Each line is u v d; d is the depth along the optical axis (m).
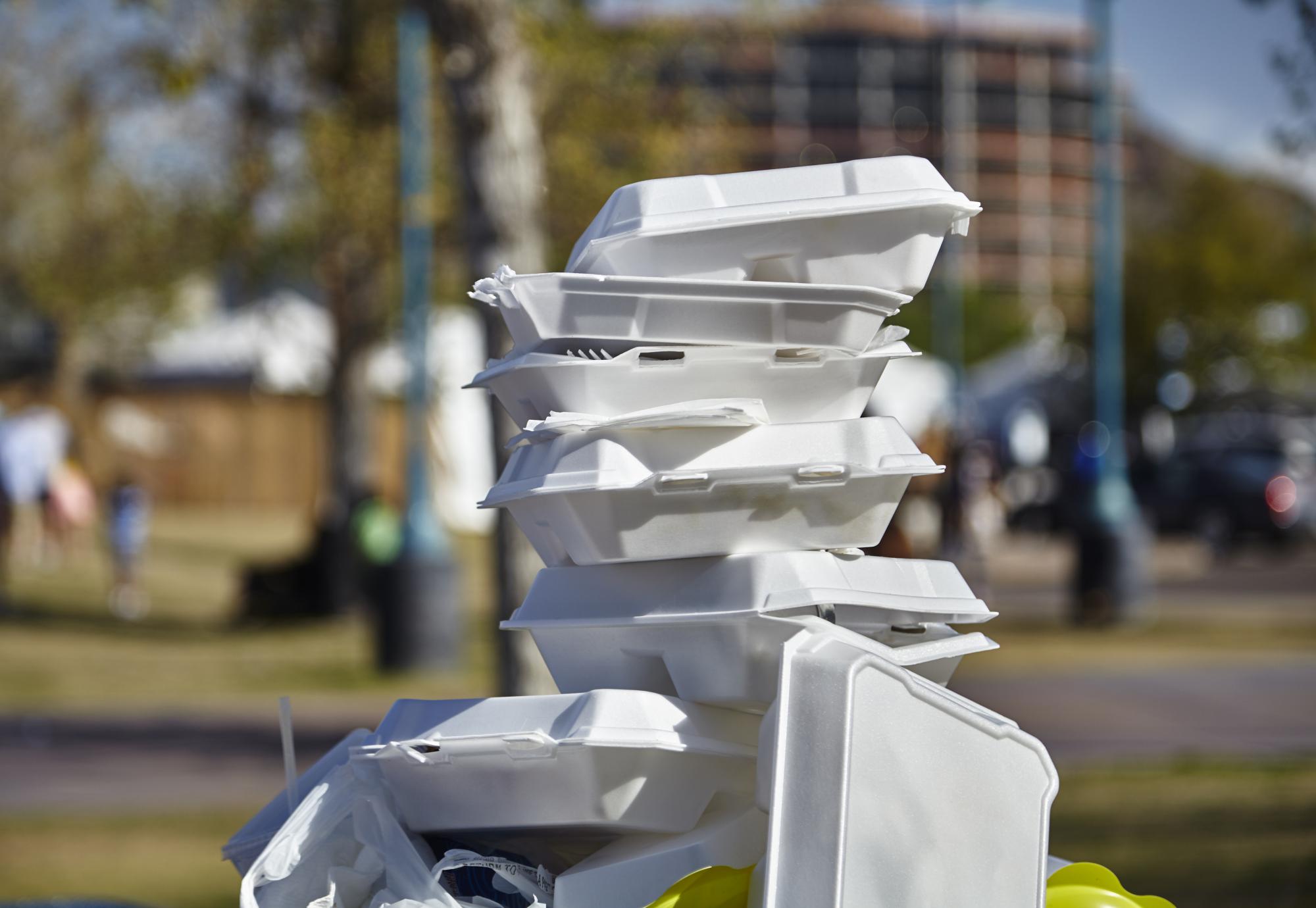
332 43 19.50
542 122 19.08
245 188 20.03
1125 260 48.88
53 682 14.72
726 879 2.28
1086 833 7.08
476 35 7.51
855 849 2.09
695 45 20.44
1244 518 29.69
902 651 2.43
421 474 15.62
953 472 21.27
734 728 2.48
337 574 20.98
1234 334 47.59
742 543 2.46
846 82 94.88
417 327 15.76
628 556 2.46
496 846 2.60
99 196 21.94
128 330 33.50
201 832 7.79
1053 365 48.69
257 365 28.33
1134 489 31.53
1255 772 8.76
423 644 15.21
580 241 2.67
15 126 23.36
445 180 18.44
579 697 2.40
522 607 2.70
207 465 39.53
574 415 2.43
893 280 2.54
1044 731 10.56
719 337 2.48
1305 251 14.40
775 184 2.52
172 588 24.97
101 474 38.59
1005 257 103.12
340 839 2.54
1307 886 5.70
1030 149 103.31
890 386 35.56
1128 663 14.39
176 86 12.65
